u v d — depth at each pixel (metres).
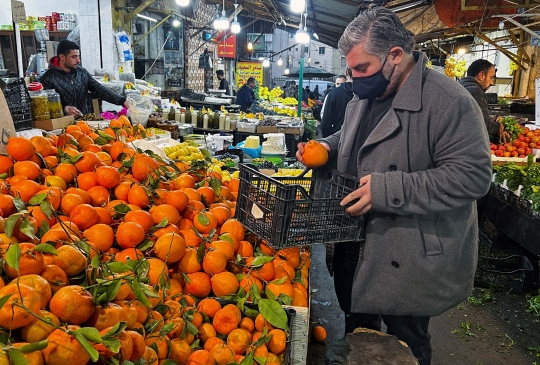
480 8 6.95
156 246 1.67
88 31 8.59
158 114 6.27
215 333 1.60
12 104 3.04
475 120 1.83
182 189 2.19
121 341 1.13
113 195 1.96
